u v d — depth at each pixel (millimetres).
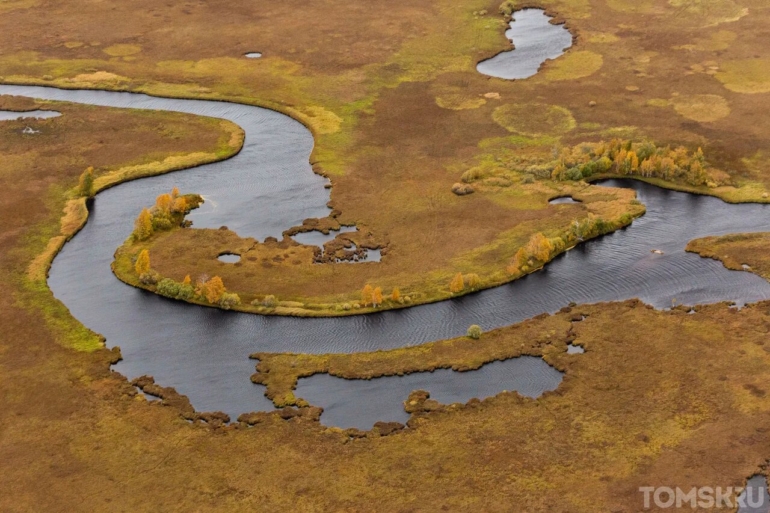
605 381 100625
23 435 94375
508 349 106875
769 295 115125
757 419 93188
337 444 92938
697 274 120500
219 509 84688
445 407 97875
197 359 107000
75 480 88375
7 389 101250
